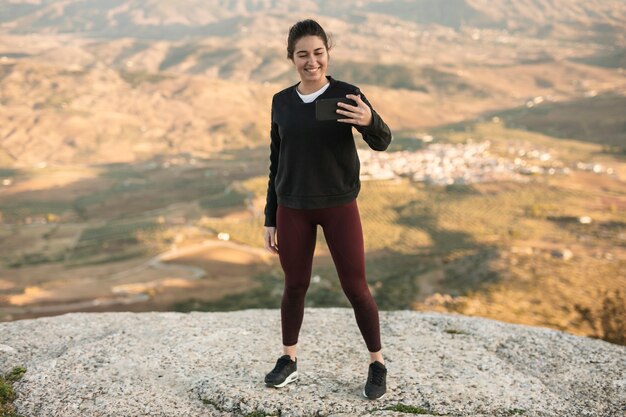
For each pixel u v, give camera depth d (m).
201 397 3.95
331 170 3.36
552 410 3.88
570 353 4.89
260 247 103.88
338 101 3.15
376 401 3.83
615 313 52.34
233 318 5.75
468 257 79.25
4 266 101.38
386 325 5.59
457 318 5.76
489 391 4.01
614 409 3.98
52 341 5.12
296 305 3.85
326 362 4.51
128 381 4.16
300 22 3.23
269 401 3.81
